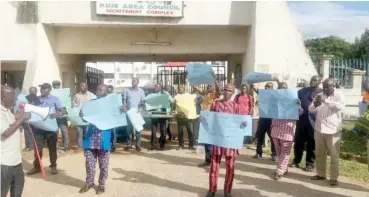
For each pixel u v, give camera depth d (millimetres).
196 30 12562
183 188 6324
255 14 11281
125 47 12594
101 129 5785
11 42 11320
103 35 12500
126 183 6633
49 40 11820
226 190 5637
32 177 7043
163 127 10023
